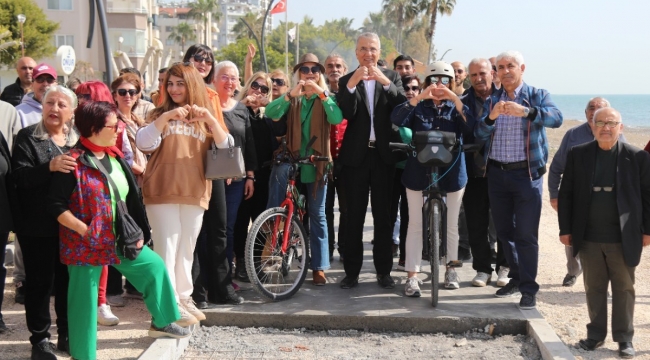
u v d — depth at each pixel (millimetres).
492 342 5461
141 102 7156
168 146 5199
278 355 5188
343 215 7465
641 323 6066
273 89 7375
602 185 5180
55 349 4984
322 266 6602
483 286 6637
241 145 6344
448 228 6457
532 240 5930
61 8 49438
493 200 6199
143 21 52812
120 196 4566
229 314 5758
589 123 6543
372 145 6367
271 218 6211
